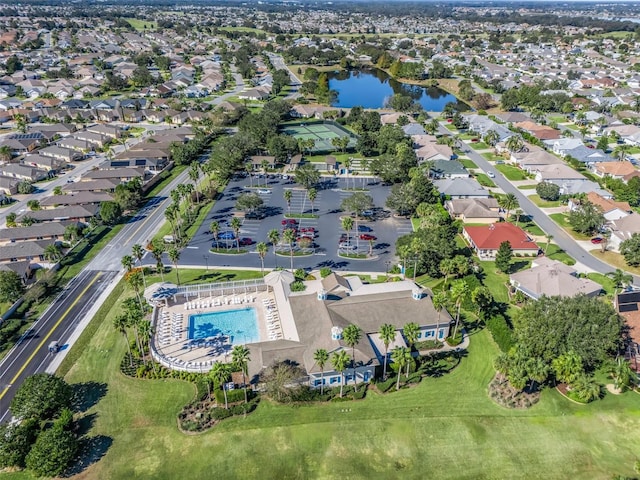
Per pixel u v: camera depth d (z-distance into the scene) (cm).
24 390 7512
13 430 7038
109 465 6919
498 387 8281
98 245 13350
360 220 14900
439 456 7044
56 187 17438
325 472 6825
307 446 7200
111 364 8862
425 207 14088
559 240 13525
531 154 19212
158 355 8931
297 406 7931
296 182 17775
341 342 8500
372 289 10444
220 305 10700
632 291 10388
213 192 16675
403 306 9694
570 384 7975
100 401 8025
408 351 7975
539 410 7819
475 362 8938
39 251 12625
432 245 11544
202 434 7406
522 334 8456
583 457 7019
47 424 7494
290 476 6775
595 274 11725
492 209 15275
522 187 17462
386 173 17550
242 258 12656
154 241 12581
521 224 14512
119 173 18138
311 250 13050
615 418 7650
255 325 10025
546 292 10244
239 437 7350
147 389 8300
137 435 7400
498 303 10600
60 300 10831
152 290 10631
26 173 18300
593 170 18812
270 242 13475
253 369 8512
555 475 6762
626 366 7900
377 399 8075
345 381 8412
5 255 12325
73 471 6825
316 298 9912
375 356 8475
